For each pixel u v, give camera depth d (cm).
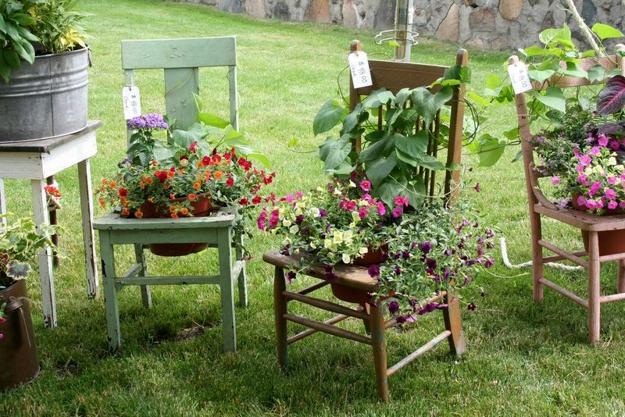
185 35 938
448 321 286
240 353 297
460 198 282
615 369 277
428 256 252
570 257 309
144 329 318
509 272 362
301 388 272
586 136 326
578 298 308
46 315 319
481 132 573
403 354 295
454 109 269
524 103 324
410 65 278
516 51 802
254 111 648
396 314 275
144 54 331
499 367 281
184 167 300
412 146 265
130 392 271
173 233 289
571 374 275
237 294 352
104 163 525
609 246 306
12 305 268
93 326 322
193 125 326
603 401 258
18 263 271
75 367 294
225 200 306
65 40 309
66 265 381
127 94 325
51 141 305
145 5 1169
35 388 275
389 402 263
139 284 296
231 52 331
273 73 775
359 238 255
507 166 521
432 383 273
